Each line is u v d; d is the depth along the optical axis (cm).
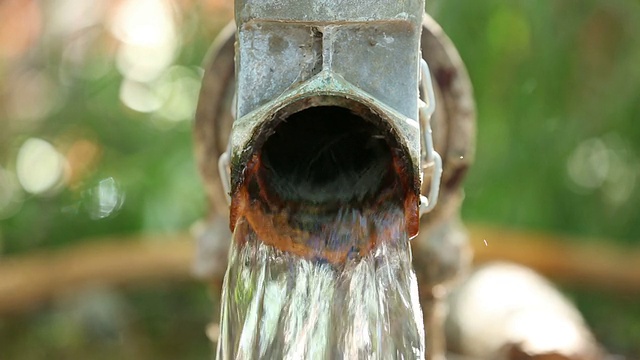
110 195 884
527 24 805
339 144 309
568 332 555
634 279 762
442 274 403
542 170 854
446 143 372
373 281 303
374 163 307
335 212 307
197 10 885
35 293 759
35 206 892
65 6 930
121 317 793
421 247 397
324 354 305
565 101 843
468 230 750
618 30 832
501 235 760
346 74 277
